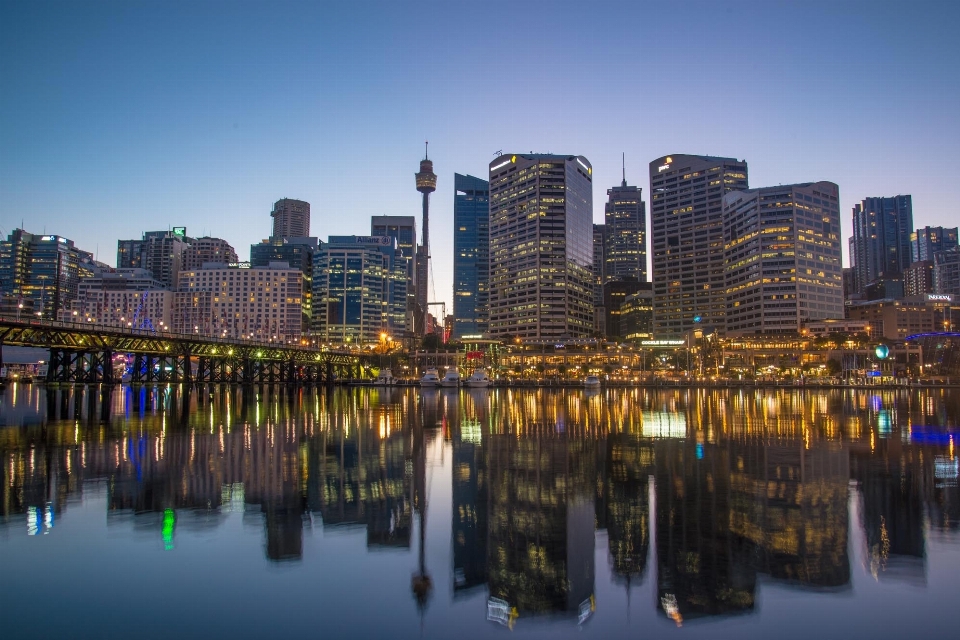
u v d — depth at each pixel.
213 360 167.75
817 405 96.31
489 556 17.62
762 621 13.31
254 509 22.77
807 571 16.33
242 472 30.28
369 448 39.91
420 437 46.81
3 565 16.59
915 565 16.72
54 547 18.09
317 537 19.41
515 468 32.09
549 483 28.05
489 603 14.30
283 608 13.97
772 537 19.36
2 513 21.86
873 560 17.12
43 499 24.02
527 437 47.09
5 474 29.25
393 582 15.60
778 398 124.25
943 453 37.72
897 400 114.75
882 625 13.05
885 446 41.28
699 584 15.44
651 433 50.12
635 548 18.31
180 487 26.45
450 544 18.70
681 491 26.23
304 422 59.03
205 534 19.53
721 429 53.84
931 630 12.80
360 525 20.77
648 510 22.86
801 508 23.02
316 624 13.16
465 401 108.06
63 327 103.12
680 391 171.50
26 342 100.00
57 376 126.94
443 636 12.55
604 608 14.02
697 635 12.65
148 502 23.64
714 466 32.75
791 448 40.25
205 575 16.00
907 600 14.35
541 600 14.56
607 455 37.03
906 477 29.41
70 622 13.14
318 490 26.19
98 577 15.73
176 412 69.94
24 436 45.19
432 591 14.97
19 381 177.62
